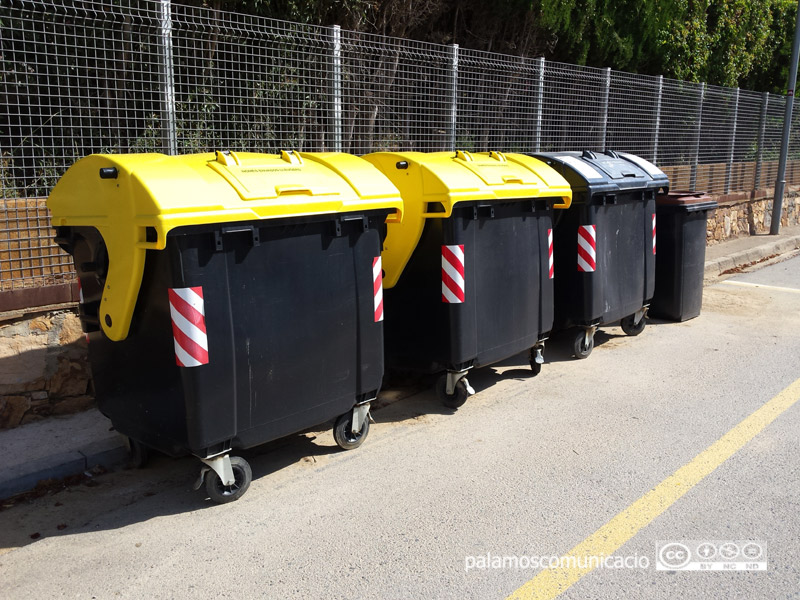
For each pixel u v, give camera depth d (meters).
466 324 4.79
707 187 12.56
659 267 7.46
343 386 4.04
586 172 5.93
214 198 3.28
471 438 4.50
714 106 12.42
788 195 15.21
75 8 4.68
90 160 3.41
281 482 3.90
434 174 4.55
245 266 3.45
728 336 7.00
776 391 5.38
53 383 4.70
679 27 12.72
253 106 5.88
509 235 5.06
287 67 5.89
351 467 4.09
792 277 10.18
